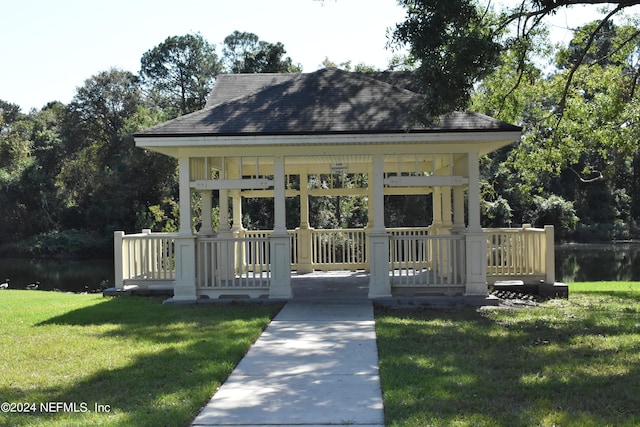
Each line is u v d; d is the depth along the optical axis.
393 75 14.45
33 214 47.66
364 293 11.97
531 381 6.05
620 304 11.51
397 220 32.28
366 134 10.55
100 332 8.80
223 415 5.18
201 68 52.66
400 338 8.13
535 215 37.25
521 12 12.93
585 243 42.50
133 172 42.16
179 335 8.43
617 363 6.75
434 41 11.02
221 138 10.61
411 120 10.58
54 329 9.11
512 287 12.44
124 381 6.16
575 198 44.09
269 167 15.39
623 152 17.39
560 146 18.80
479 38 11.07
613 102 16.53
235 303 11.26
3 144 52.28
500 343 7.82
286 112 11.26
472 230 11.18
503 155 35.75
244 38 52.75
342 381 6.20
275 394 5.78
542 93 19.20
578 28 17.70
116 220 43.28
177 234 12.02
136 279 13.06
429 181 11.16
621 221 45.72
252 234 15.98
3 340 8.29
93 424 4.91
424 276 13.11
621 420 4.94
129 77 55.81
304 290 12.48
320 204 29.75
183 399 5.55
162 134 10.63
